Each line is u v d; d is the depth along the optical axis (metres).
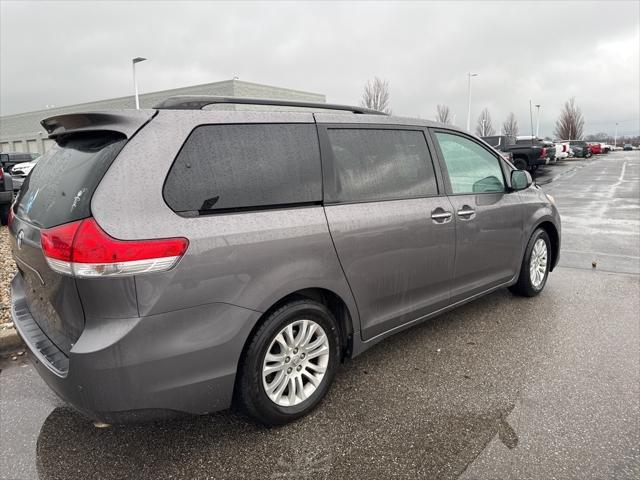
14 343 3.77
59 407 2.90
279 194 2.51
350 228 2.77
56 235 2.03
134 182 2.06
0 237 7.98
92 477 2.27
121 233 1.97
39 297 2.44
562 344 3.64
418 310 3.35
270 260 2.38
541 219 4.52
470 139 3.92
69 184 2.21
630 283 5.26
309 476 2.24
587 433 2.53
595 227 8.96
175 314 2.10
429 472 2.25
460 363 3.35
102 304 1.98
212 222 2.22
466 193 3.69
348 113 3.04
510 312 4.33
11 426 2.70
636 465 2.27
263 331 2.42
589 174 24.20
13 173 22.50
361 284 2.88
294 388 2.64
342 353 3.05
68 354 2.18
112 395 2.02
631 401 2.83
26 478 2.27
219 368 2.26
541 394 2.92
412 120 3.44
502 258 4.09
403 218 3.09
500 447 2.42
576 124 78.88
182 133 2.23
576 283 5.27
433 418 2.69
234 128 2.42
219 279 2.21
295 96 38.59
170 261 2.06
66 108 46.09
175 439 2.54
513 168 4.35
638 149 102.12
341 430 2.59
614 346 3.60
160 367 2.09
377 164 3.07
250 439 2.53
